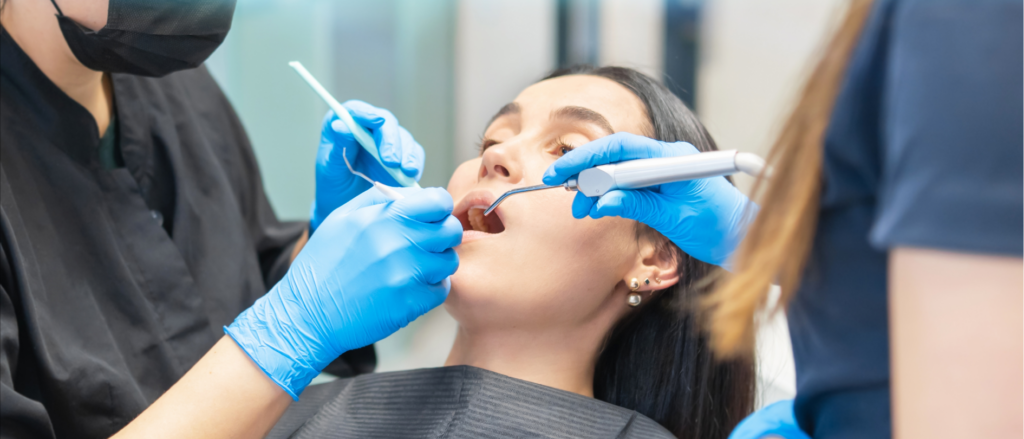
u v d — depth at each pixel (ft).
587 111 3.69
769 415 2.50
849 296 1.83
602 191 2.92
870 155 1.70
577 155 3.01
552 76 4.51
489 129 4.09
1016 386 1.34
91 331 3.56
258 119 8.75
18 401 2.85
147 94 4.21
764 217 1.91
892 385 1.71
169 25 3.34
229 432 2.86
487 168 3.73
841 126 1.70
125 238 3.89
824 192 1.80
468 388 3.41
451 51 10.94
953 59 1.40
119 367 3.58
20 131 3.58
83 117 3.73
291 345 2.99
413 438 3.33
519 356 3.67
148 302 3.89
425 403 3.50
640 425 3.44
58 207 3.64
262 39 8.52
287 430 3.77
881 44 1.63
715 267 3.91
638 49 10.02
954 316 1.39
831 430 2.06
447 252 3.22
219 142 4.78
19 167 3.53
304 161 8.87
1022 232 1.32
